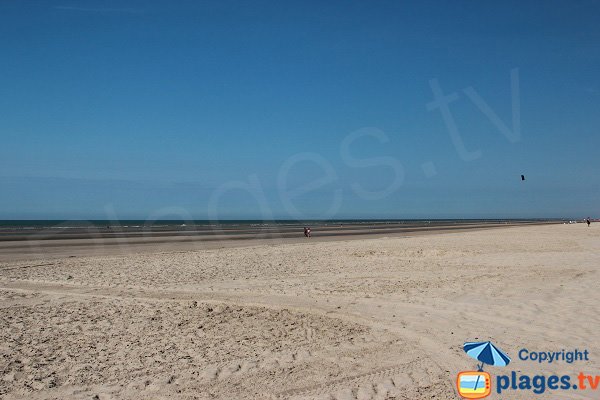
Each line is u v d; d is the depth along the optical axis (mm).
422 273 15125
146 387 5520
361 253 22250
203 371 6039
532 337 7449
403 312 9375
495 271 15219
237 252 23516
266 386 5531
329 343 7309
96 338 7629
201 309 9766
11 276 14734
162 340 7500
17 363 6383
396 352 6820
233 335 7801
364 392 5328
